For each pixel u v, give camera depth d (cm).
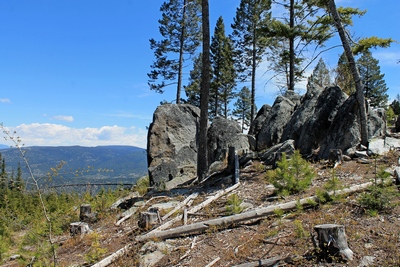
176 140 1681
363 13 1438
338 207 644
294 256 508
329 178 852
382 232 528
